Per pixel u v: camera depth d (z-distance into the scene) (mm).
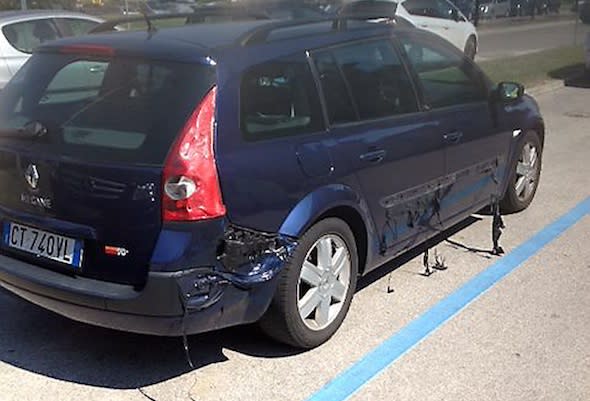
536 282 5059
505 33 29031
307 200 3922
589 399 3629
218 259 3551
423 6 17031
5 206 3967
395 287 4945
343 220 4293
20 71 4230
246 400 3627
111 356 4051
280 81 3939
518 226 6266
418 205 4895
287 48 4043
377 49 4672
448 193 5234
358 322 4430
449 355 4043
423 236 5051
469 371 3879
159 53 3756
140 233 3496
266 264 3695
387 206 4570
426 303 4703
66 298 3664
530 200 6715
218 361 3988
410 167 4730
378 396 3652
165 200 3445
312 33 4281
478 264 5387
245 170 3627
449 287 4961
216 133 3561
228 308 3617
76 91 3893
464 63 5570
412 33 5059
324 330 4152
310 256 4051
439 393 3676
